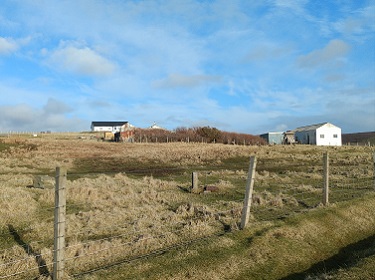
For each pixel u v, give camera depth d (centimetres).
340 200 1669
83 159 4006
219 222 1307
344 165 3641
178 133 7106
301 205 1620
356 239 1280
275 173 3003
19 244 1066
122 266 919
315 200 1709
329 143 7544
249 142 7006
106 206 1562
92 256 979
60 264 836
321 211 1436
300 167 3547
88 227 1235
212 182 2392
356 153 4762
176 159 4059
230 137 7075
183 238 1145
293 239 1172
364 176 2538
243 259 1010
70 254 974
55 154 4344
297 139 8319
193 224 1245
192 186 2050
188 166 3653
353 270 879
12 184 1959
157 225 1262
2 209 1339
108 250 1016
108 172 3109
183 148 4994
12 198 1487
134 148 5056
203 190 2011
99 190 1834
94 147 5172
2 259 948
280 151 4972
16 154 4284
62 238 841
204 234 1177
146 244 1081
